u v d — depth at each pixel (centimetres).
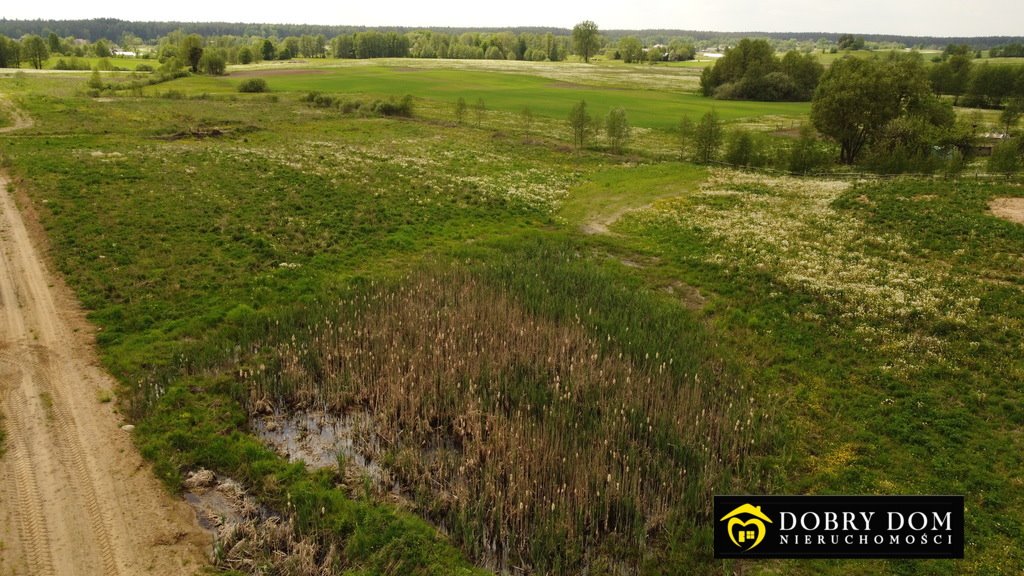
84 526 1458
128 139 5566
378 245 3391
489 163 5828
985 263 3153
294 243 3278
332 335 2338
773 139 7925
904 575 1418
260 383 2070
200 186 4000
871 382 2214
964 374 2214
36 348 2188
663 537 1545
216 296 2666
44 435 1752
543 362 2252
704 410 1961
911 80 6372
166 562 1382
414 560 1426
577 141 7056
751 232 3816
